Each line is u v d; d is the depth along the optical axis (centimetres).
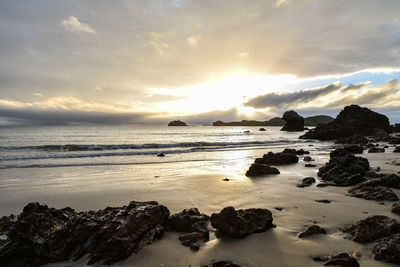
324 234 602
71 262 496
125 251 500
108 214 642
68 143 4200
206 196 1002
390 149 2925
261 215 674
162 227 618
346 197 955
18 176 1457
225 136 7106
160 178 1384
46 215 568
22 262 481
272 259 495
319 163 1975
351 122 6191
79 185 1214
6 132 7644
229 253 520
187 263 486
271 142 4603
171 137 6347
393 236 530
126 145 3325
